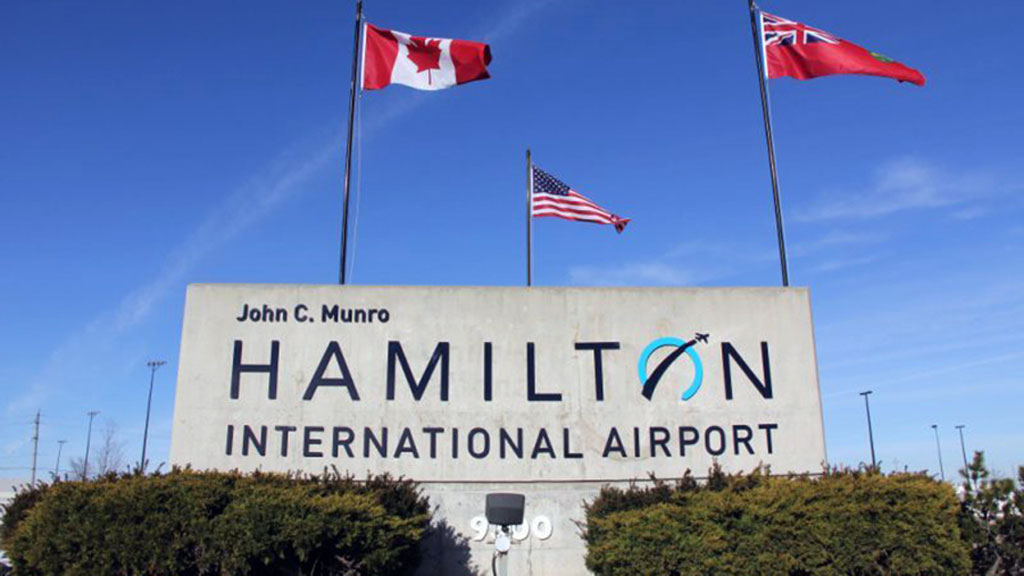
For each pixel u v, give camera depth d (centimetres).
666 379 1390
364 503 1084
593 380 1382
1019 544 1145
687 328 1414
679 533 1091
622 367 1390
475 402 1361
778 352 1414
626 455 1353
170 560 1012
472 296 1406
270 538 1026
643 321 1412
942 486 1141
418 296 1402
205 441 1324
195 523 1029
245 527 1027
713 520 1105
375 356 1372
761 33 1691
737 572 1075
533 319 1402
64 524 1034
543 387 1373
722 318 1423
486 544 1293
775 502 1109
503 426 1353
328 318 1384
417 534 1132
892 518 1103
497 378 1373
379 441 1338
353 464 1327
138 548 1016
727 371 1400
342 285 1398
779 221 1571
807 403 1391
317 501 1067
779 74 1644
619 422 1366
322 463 1324
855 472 1230
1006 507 1170
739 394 1390
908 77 1617
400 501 1177
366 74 1612
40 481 1333
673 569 1085
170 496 1046
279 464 1322
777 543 1087
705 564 1073
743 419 1380
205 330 1370
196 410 1335
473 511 1307
